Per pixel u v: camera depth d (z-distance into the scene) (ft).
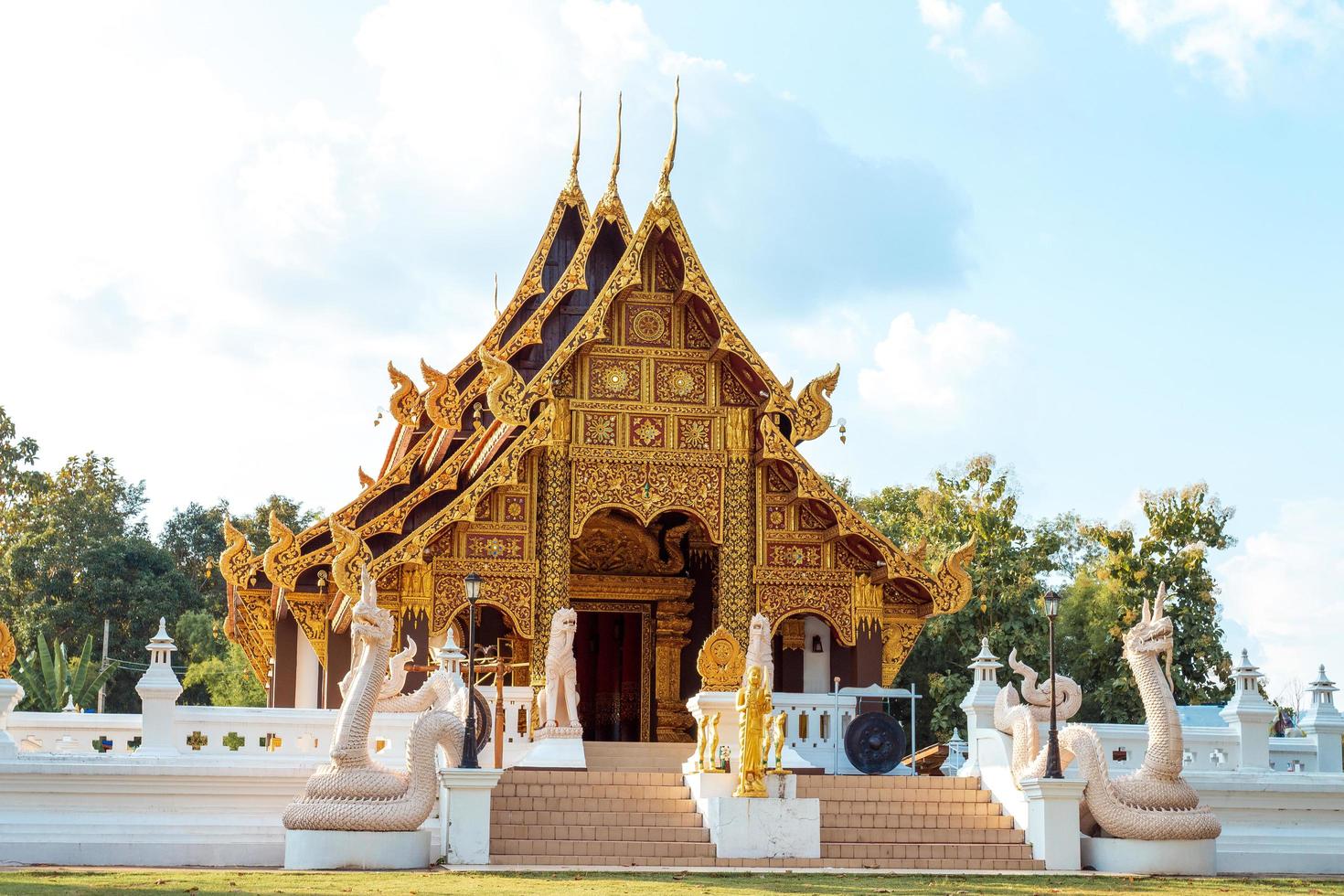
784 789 71.05
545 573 93.66
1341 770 84.94
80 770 69.05
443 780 67.77
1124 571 158.30
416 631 91.76
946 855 70.95
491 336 103.86
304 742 75.92
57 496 218.38
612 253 106.52
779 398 95.61
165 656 75.20
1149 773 71.92
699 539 104.99
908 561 97.04
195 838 68.69
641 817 72.74
